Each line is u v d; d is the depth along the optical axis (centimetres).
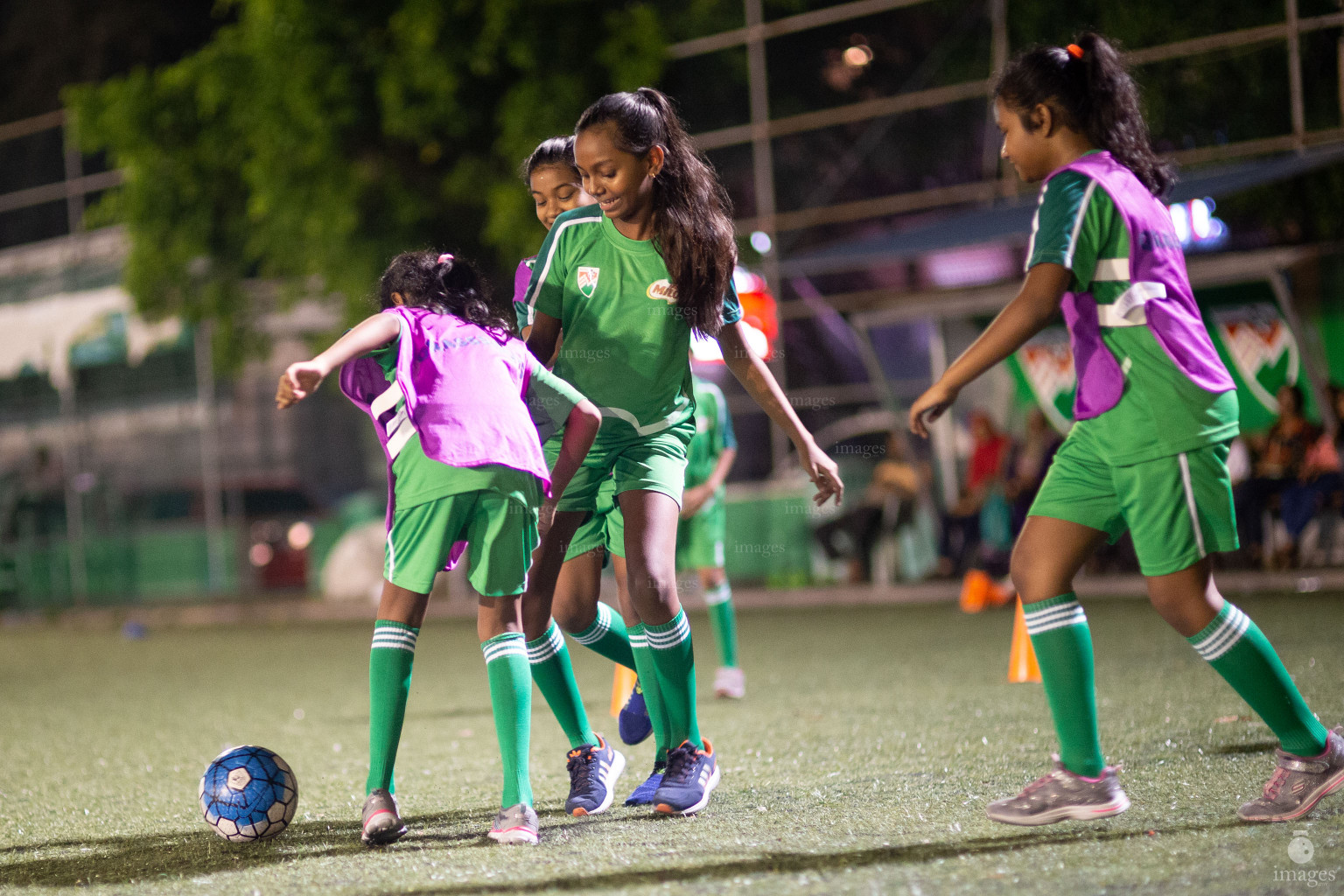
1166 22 1669
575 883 408
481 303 519
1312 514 1492
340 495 2405
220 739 838
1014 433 1759
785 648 1262
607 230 538
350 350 460
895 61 1911
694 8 1973
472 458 474
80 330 2472
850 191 1933
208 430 2350
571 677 552
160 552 2412
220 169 2123
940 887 382
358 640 1652
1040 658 442
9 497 2527
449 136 1961
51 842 532
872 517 1825
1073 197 430
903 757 626
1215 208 1611
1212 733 626
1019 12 1766
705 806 527
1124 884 374
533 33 1861
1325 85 1608
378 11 1922
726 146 1986
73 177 2481
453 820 532
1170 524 426
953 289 1742
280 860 467
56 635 2075
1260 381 1573
